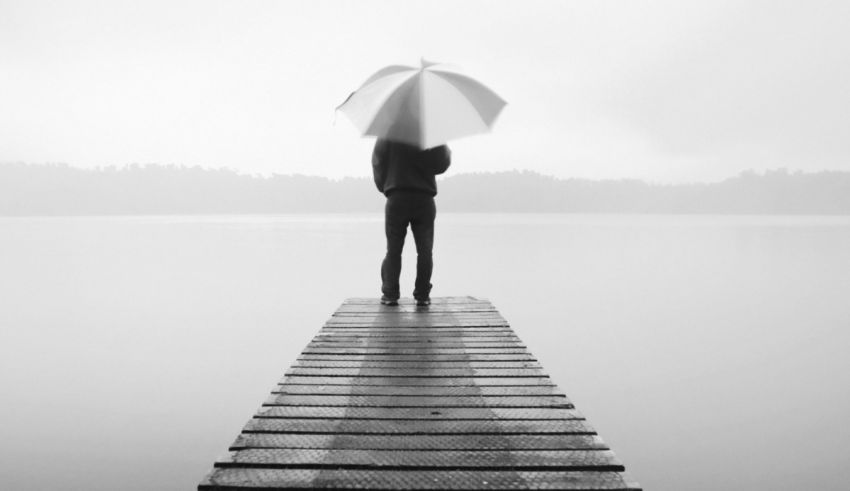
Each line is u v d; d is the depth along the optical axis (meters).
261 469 2.37
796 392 14.91
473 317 5.75
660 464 10.38
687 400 14.20
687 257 57.97
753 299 31.98
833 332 23.16
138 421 11.88
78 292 31.80
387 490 2.19
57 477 8.98
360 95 5.15
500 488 2.20
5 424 11.59
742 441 11.40
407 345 4.61
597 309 28.06
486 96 5.00
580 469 2.37
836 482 9.55
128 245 66.25
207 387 14.49
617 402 14.04
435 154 5.89
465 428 2.80
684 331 23.09
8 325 22.86
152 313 25.69
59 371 16.02
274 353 18.33
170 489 8.61
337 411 3.05
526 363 4.05
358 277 37.62
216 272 40.59
